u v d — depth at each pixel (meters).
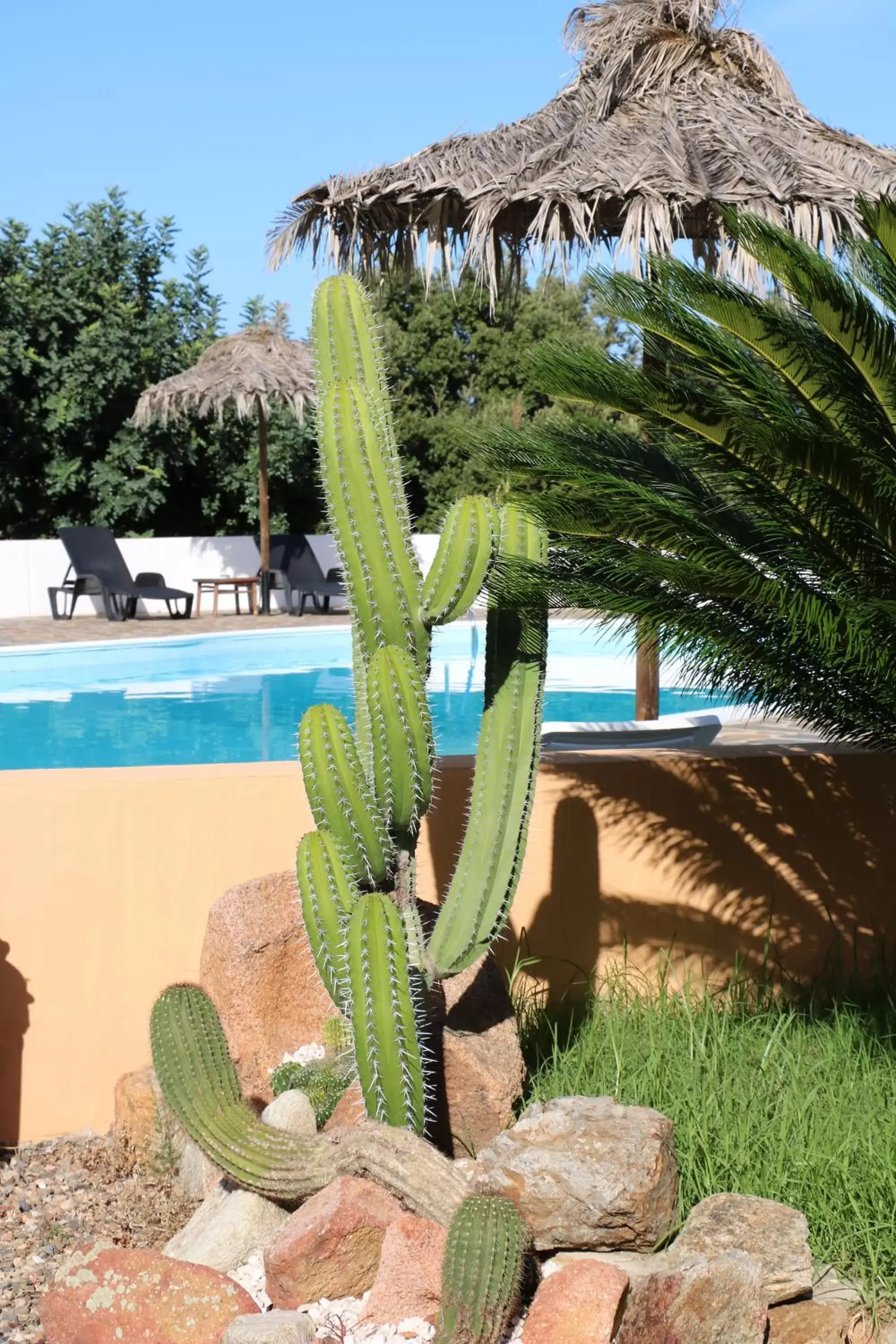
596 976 5.98
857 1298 3.80
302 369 20.45
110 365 24.66
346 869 4.23
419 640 4.34
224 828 5.57
